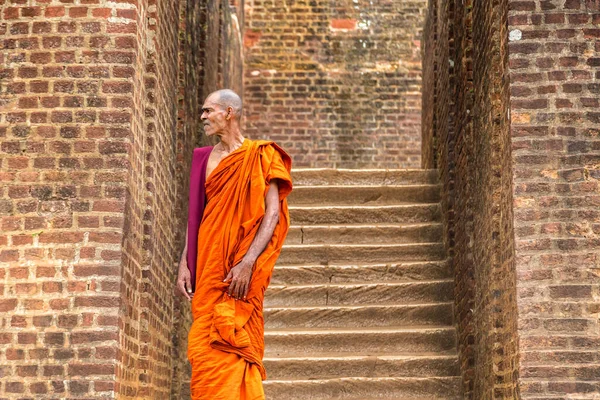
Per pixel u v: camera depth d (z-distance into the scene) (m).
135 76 4.84
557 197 4.83
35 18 4.82
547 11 5.02
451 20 7.79
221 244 4.32
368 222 8.21
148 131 5.24
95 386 4.41
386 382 6.37
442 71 8.38
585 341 4.66
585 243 4.77
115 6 4.83
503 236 5.20
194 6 7.29
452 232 7.51
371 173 8.80
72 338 4.46
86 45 4.79
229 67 10.38
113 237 4.57
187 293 4.44
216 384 4.17
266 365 6.50
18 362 4.43
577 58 4.96
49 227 4.59
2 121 4.72
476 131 6.19
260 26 12.66
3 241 4.59
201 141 7.61
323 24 12.70
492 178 5.43
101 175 4.65
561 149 4.88
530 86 4.95
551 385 4.61
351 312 7.09
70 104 4.73
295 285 7.41
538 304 4.71
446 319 7.08
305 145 12.41
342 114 12.49
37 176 4.65
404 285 7.29
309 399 6.34
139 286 5.05
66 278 4.53
